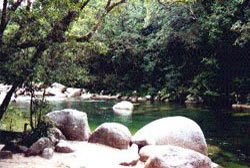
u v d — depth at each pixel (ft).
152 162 19.69
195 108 58.85
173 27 75.46
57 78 24.58
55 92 81.10
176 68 79.10
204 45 70.90
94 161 21.71
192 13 69.51
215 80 68.54
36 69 22.45
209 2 67.36
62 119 28.32
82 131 28.30
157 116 47.03
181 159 19.26
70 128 28.04
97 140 27.12
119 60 86.22
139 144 25.72
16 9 20.36
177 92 76.07
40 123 24.67
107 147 25.84
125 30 87.97
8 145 22.63
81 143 26.84
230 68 66.90
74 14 22.95
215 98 67.87
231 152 27.04
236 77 63.93
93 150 24.59
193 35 70.23
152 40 82.33
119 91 85.97
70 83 27.02
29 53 22.50
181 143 25.22
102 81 87.40
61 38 22.79
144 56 85.20
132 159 21.71
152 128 26.81
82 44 26.68
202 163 19.69
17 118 31.22
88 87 88.79
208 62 66.74
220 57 67.67
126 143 25.73
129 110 54.39
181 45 76.28
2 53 19.65
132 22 88.89
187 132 25.70
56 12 20.35
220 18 60.44
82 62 31.60
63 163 20.49
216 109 57.21
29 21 20.84
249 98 61.98
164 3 63.72
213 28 61.57
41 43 21.76
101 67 89.30
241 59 65.31
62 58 24.50
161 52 82.33
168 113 50.62
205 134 34.37
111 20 83.05
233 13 57.72
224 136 33.37
